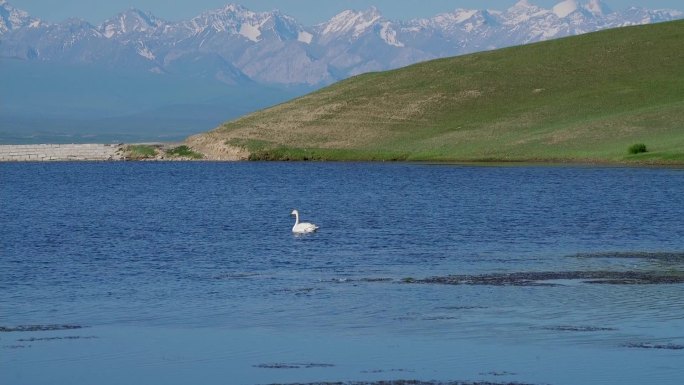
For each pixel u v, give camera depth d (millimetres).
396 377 44562
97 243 91688
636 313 56844
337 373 45312
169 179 191750
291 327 54312
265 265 77188
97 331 53781
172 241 93188
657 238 92688
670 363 46188
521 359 47250
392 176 188375
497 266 75438
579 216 112875
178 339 51906
